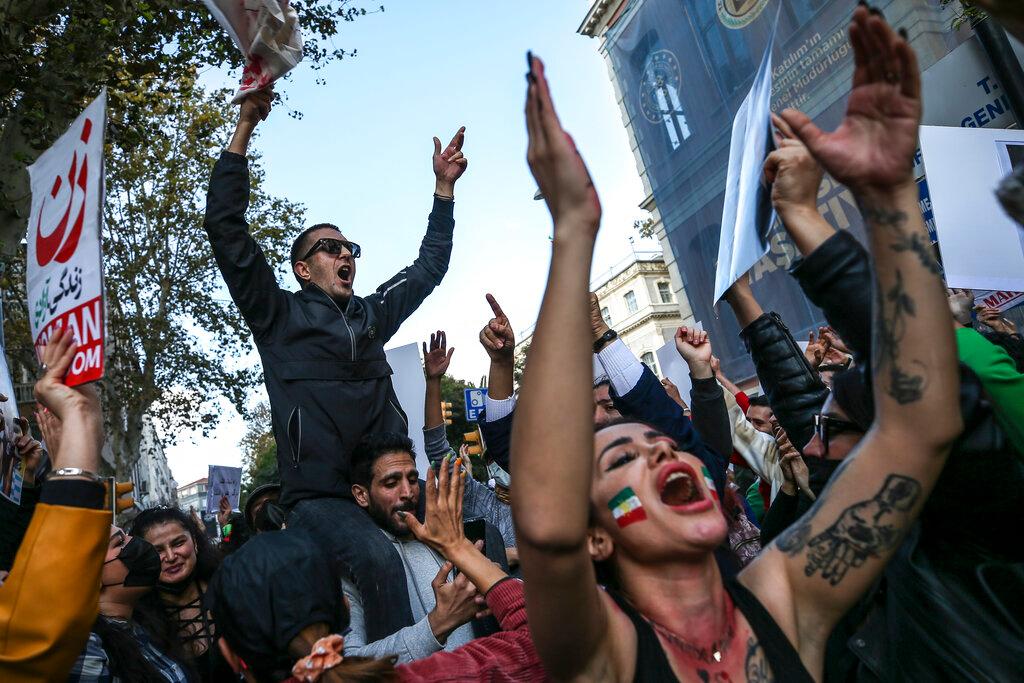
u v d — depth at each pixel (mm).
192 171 21312
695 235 15016
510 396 3281
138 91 10797
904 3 9797
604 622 1366
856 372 2021
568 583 1256
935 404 1493
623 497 1522
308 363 3154
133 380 21391
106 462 20781
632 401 2811
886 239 1475
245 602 1814
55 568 1594
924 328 1479
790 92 11406
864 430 2029
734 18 12680
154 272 21844
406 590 2807
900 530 1544
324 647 1635
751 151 1923
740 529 2906
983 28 6945
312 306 3279
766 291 12242
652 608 1509
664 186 15523
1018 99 6816
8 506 2602
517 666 1714
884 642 1849
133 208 21078
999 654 1598
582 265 1256
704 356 3035
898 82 1375
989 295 5547
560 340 1249
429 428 3945
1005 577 1671
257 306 3119
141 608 2887
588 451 1239
